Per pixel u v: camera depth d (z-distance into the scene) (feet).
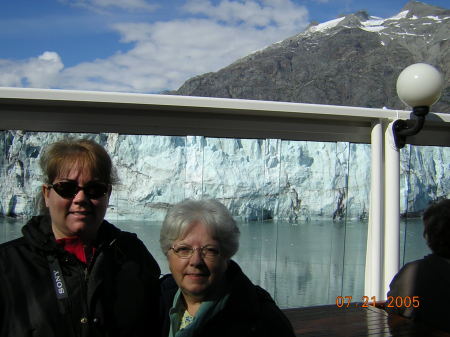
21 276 5.01
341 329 9.49
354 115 13.26
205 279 5.45
